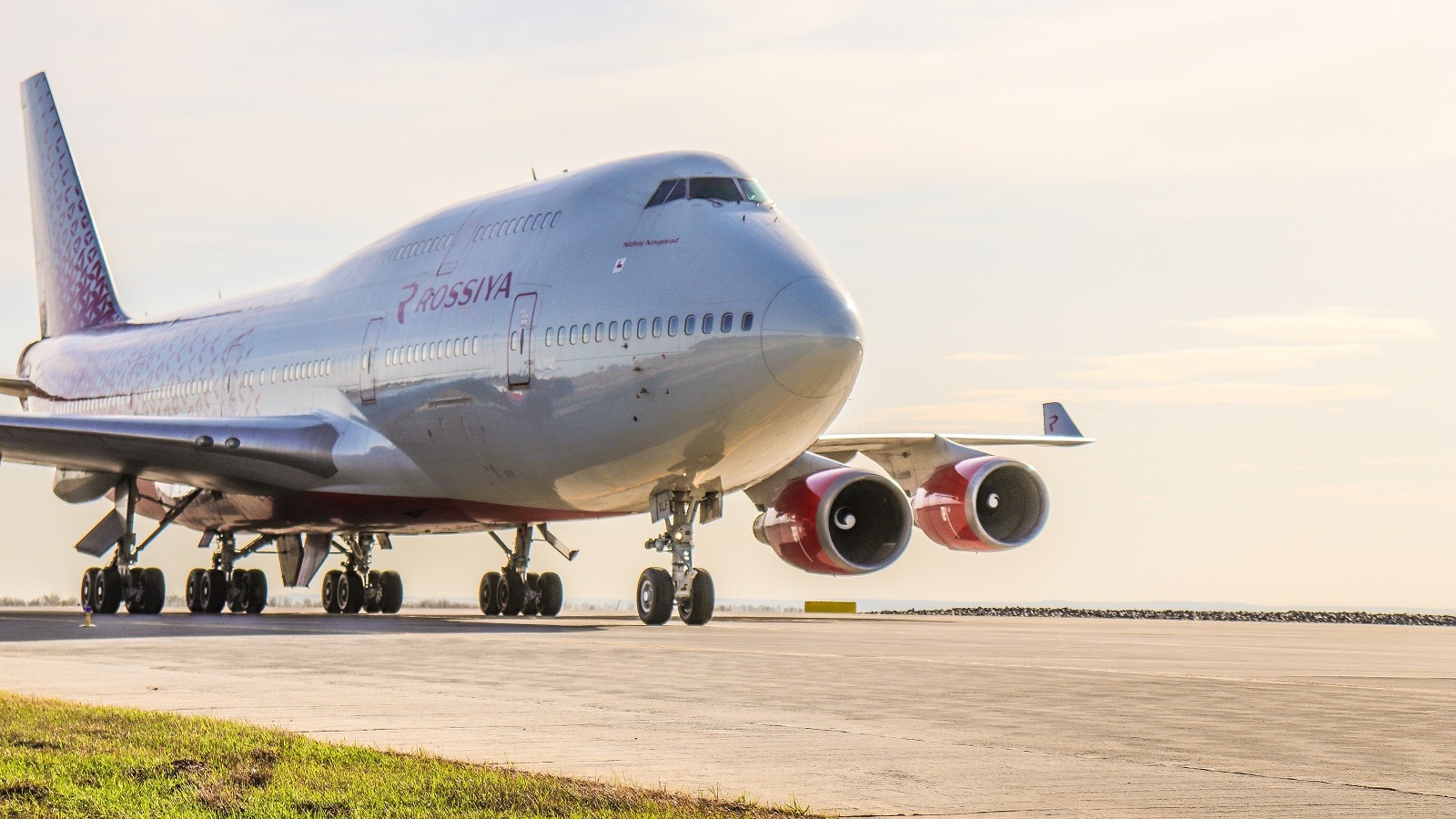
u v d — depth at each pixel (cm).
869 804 828
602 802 798
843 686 1487
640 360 2677
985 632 2852
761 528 3241
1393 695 1444
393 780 851
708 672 1641
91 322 4884
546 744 1045
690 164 2836
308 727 1123
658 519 2900
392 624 2878
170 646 2005
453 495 3184
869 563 3148
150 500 3997
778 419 2605
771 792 862
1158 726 1176
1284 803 839
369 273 3444
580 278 2816
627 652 1928
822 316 2528
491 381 2941
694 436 2662
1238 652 2216
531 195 3106
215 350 3919
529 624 2911
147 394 4212
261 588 4003
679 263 2681
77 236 4972
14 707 1154
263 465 3319
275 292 3938
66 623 2870
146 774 868
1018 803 833
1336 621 4616
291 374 3544
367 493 3331
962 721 1200
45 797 796
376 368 3253
